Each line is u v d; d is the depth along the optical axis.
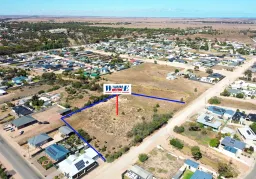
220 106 83.38
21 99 86.31
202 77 115.75
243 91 96.12
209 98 90.81
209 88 103.12
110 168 49.53
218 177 45.81
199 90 100.56
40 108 78.56
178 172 47.78
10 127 65.88
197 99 90.00
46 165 49.66
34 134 62.25
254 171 49.19
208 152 55.69
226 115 74.31
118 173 47.88
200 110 79.50
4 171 47.69
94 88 97.44
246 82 110.44
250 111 79.25
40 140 57.41
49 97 87.50
